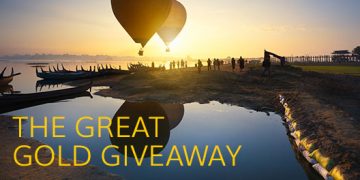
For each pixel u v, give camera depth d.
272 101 19.08
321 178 7.89
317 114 12.29
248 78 29.36
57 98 24.89
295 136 11.09
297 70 33.59
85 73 47.31
